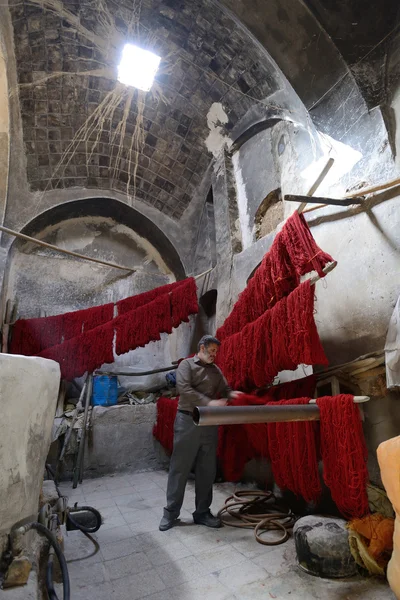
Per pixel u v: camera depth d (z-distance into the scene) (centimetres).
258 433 341
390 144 311
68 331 555
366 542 220
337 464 239
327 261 246
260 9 368
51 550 189
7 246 598
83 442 492
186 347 668
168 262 756
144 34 466
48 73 511
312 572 221
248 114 520
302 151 433
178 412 321
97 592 210
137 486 453
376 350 290
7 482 152
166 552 261
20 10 436
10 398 155
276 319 290
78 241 706
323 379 306
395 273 285
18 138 577
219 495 404
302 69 378
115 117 581
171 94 546
